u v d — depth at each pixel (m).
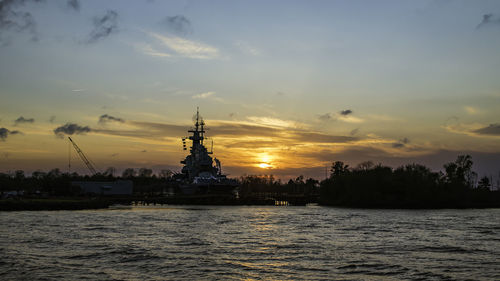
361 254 53.78
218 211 143.12
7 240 62.00
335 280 40.72
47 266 45.06
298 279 41.00
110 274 42.16
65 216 108.06
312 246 60.09
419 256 52.56
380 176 197.62
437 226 89.69
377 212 147.12
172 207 170.12
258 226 87.88
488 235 73.31
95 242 61.56
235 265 46.84
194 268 45.22
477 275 42.78
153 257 50.69
